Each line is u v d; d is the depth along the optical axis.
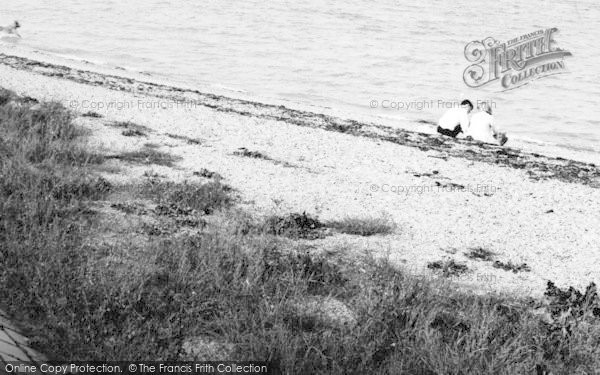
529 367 6.38
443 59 49.59
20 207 8.98
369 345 6.32
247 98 28.89
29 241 7.62
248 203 11.35
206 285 7.32
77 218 9.32
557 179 16.48
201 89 30.23
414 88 38.44
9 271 6.82
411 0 85.44
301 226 10.23
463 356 6.25
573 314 7.34
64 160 11.96
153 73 36.72
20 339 5.80
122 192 10.91
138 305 6.73
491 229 11.52
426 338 6.55
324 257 8.93
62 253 7.56
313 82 37.91
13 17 56.47
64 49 42.97
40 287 6.59
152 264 7.63
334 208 11.76
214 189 11.35
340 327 6.90
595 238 11.54
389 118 28.36
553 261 10.12
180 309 6.74
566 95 39.25
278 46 49.22
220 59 42.88
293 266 8.23
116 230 9.05
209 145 15.72
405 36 59.75
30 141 12.37
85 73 27.70
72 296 6.56
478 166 16.92
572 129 30.89
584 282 9.27
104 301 6.34
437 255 9.77
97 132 15.32
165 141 15.47
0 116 14.11
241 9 68.19
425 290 7.83
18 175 10.27
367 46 52.19
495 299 8.05
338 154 16.55
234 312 6.76
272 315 6.76
